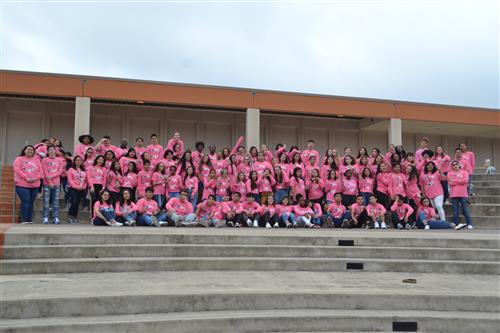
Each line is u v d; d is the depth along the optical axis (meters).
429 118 18.69
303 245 8.06
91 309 5.03
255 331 5.13
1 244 7.07
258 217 10.84
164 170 11.45
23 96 16.42
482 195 13.70
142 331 4.83
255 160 12.52
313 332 5.23
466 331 5.41
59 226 9.24
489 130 20.77
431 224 11.05
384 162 12.05
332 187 11.70
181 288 5.66
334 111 17.78
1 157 16.50
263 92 17.16
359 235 8.38
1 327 4.52
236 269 7.17
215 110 18.62
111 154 11.14
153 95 16.17
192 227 10.03
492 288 6.21
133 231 8.03
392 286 6.20
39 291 5.29
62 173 11.45
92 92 15.60
